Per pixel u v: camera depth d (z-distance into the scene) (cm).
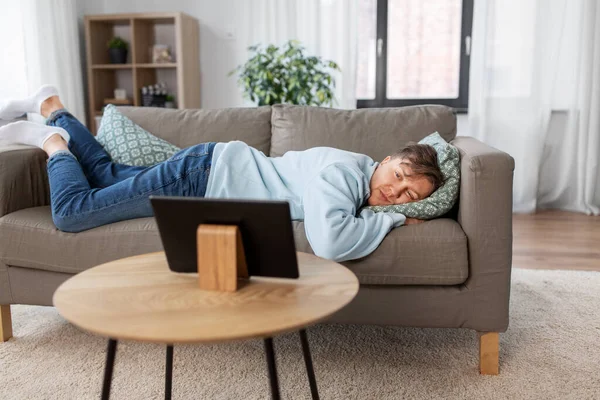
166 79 424
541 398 143
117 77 427
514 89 385
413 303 155
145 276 109
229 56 421
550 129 396
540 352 169
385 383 150
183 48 390
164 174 175
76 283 105
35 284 175
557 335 181
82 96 388
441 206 161
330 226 140
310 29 399
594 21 369
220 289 101
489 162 150
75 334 183
